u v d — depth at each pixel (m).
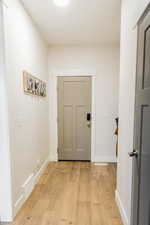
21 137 2.08
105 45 3.46
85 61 3.52
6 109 1.71
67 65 3.55
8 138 1.74
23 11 2.12
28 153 2.34
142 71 1.27
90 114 3.63
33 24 2.53
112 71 3.51
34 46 2.60
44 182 2.71
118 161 2.07
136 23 1.43
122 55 1.93
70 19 2.45
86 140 3.68
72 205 2.09
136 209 1.37
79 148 3.72
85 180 2.78
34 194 2.35
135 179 1.40
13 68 1.84
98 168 3.30
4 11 1.63
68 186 2.57
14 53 1.87
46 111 3.42
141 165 1.26
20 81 2.04
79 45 3.49
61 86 3.61
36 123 2.72
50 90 3.62
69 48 3.51
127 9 1.72
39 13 2.28
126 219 1.68
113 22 2.54
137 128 1.37
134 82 1.50
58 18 2.42
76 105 3.63
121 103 1.96
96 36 3.07
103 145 3.66
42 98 3.09
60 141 3.73
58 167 3.36
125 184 1.74
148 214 1.11
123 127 1.85
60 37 3.11
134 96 1.49
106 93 3.55
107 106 3.58
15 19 1.89
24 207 2.05
